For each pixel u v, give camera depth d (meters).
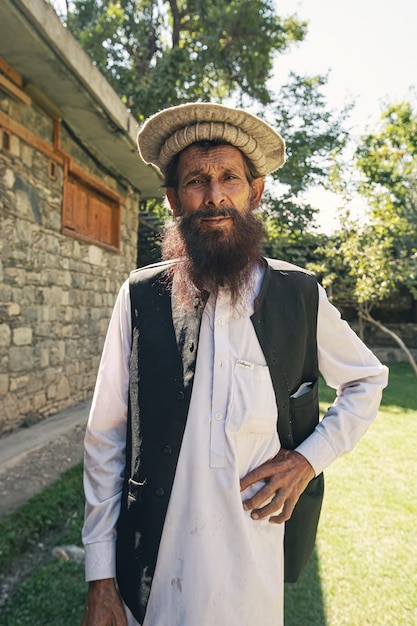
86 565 1.11
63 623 1.95
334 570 2.41
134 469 1.09
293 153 12.55
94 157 5.79
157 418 1.07
